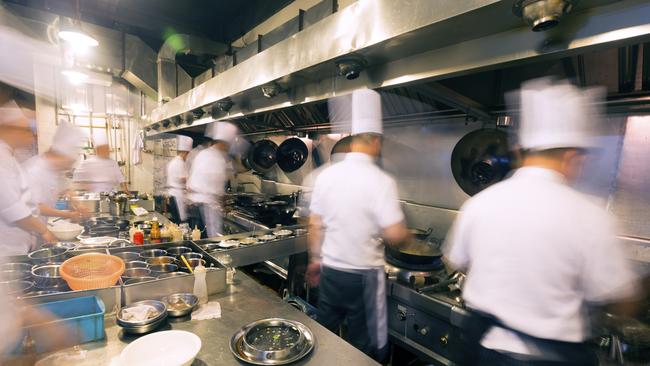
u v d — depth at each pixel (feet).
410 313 5.54
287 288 9.11
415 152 8.54
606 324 4.26
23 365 3.05
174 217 13.74
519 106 5.49
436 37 3.57
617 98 4.67
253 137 15.06
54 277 4.70
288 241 8.06
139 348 3.36
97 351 3.58
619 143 5.23
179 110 10.67
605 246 3.08
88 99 17.38
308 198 11.44
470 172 6.66
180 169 13.96
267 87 6.07
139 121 18.95
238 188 16.33
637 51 4.30
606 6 2.67
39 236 6.88
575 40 2.85
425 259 5.99
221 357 3.57
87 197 12.29
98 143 14.32
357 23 4.00
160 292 4.68
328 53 4.44
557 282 3.20
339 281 5.73
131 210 11.82
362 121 5.63
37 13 13.42
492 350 3.53
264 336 4.02
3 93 5.29
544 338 3.24
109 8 11.96
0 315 2.70
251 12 11.85
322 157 11.38
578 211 3.18
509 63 3.41
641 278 4.81
